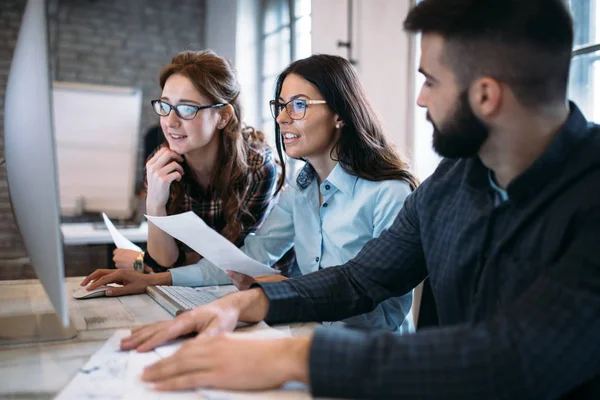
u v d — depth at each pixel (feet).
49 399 2.14
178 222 3.71
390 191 4.55
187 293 3.97
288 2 13.94
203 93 5.29
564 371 1.93
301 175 5.10
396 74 8.84
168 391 2.20
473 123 2.36
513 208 2.53
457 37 2.28
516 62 2.19
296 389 2.19
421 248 3.43
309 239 4.97
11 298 3.83
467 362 1.98
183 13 16.67
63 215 11.57
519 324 2.00
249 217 5.82
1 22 14.15
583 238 2.11
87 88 11.28
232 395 2.12
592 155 2.31
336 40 10.55
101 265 13.43
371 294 3.43
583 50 6.15
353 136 4.70
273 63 14.96
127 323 3.27
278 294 3.21
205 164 5.69
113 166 11.64
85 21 15.70
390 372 2.02
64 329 3.03
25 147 2.62
